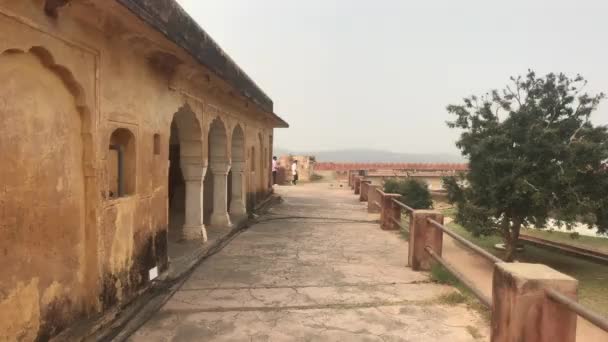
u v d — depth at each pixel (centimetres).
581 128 1188
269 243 851
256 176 1314
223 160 940
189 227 778
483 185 1264
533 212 1209
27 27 298
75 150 371
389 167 3834
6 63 290
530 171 1195
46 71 332
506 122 1234
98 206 390
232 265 675
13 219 296
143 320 437
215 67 633
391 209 1021
